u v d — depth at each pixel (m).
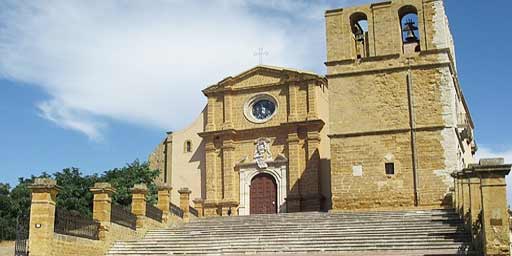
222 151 46.03
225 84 47.06
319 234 28.02
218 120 46.88
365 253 24.64
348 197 35.41
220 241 28.78
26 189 45.00
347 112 36.44
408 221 28.91
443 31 35.72
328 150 44.38
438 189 34.00
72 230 25.39
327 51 37.53
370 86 36.34
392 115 35.66
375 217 30.95
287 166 44.03
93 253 26.59
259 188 44.75
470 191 23.98
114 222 28.61
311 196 42.56
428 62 35.62
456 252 23.52
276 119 45.22
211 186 45.56
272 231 29.64
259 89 46.19
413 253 23.92
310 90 44.38
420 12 36.38
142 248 28.72
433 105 35.06
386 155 35.28
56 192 24.17
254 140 45.53
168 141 48.47
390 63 36.25
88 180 44.88
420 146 34.78
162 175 48.59
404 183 34.62
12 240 41.44
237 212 44.69
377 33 36.88
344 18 37.66
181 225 34.19
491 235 20.36
